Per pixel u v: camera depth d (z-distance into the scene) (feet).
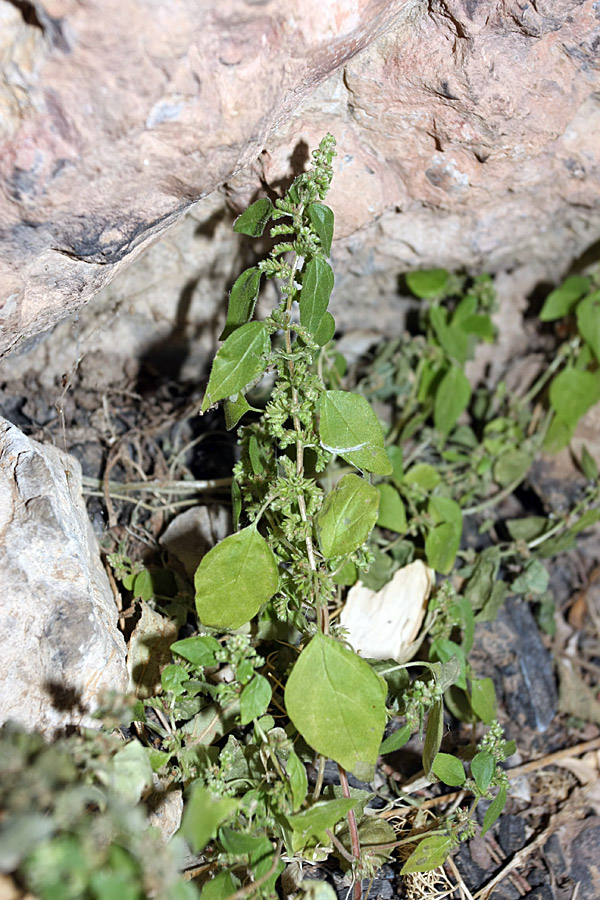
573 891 1.39
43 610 1.21
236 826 1.20
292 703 1.18
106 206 1.19
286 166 1.42
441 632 1.51
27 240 1.18
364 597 1.53
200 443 1.72
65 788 1.05
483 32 1.33
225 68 1.15
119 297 1.62
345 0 1.18
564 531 1.73
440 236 1.66
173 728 1.25
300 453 1.28
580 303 1.77
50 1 1.05
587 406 1.79
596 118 1.48
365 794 1.31
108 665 1.23
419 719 1.34
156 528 1.59
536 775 1.54
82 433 1.65
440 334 1.77
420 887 1.33
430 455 1.83
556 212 1.65
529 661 1.64
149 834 1.11
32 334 1.32
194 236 1.56
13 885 1.03
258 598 1.23
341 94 1.39
